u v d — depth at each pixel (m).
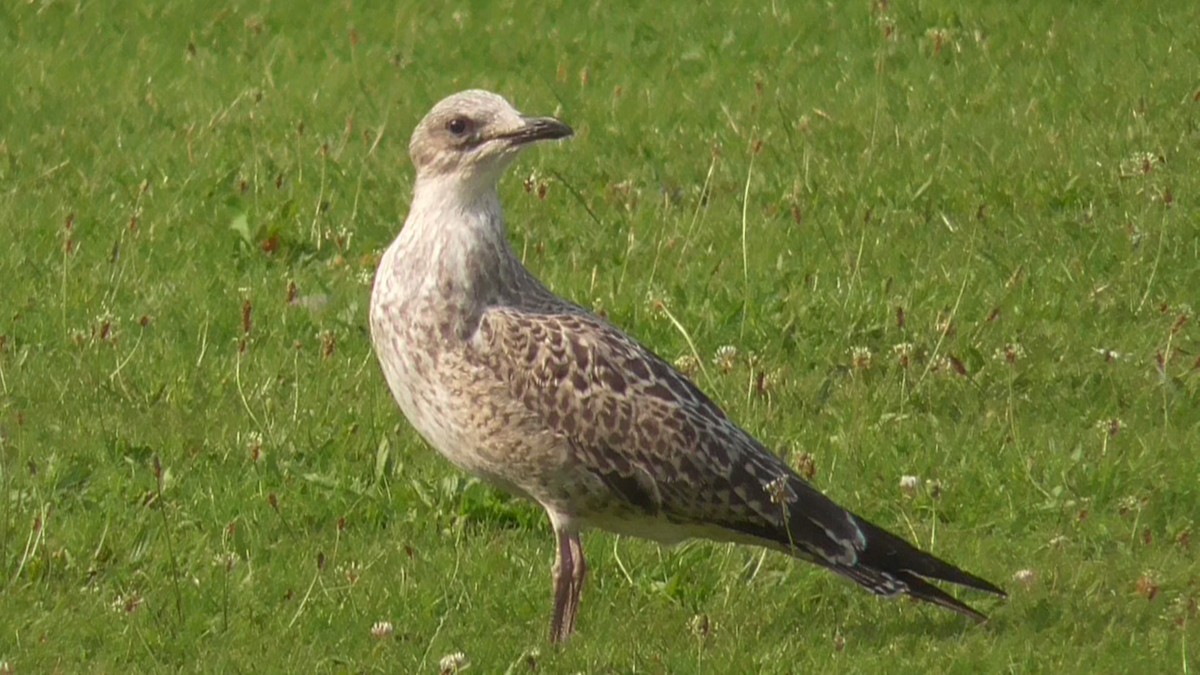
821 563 10.27
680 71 21.59
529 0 23.94
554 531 11.44
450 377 10.31
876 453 12.72
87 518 11.81
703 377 13.71
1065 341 14.31
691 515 10.41
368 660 10.32
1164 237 16.02
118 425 13.02
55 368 13.83
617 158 18.44
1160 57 21.22
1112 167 17.83
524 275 10.70
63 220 16.55
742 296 15.04
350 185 17.72
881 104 19.97
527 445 10.27
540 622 10.88
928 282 15.27
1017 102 20.09
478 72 21.72
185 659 10.45
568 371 10.25
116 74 21.33
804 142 18.80
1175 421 13.34
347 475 12.45
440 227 10.42
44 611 10.84
